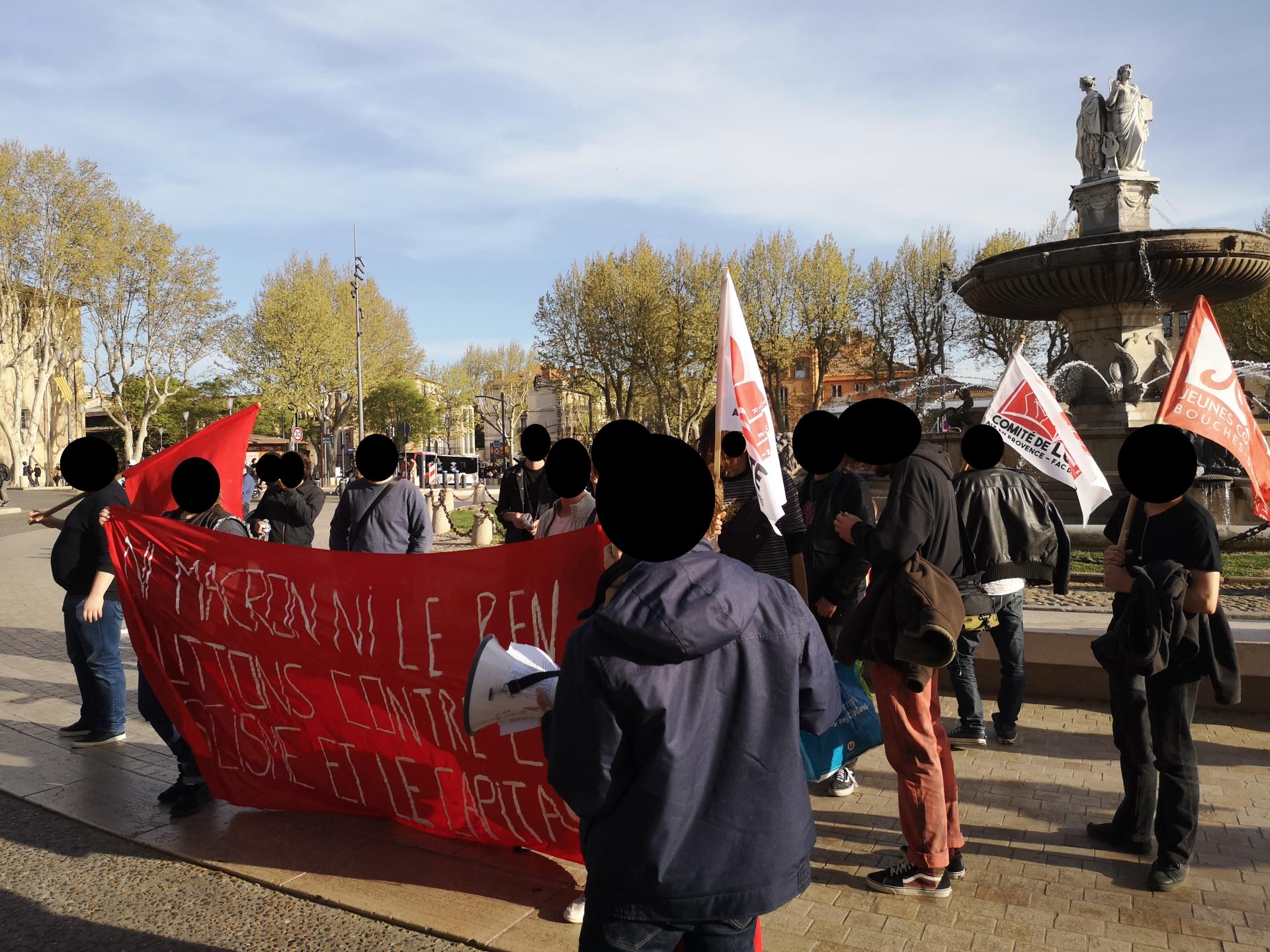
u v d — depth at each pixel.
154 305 48.16
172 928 3.38
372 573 3.93
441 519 21.16
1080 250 12.47
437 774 3.87
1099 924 3.27
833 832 4.14
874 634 3.34
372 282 58.16
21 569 14.98
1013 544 4.97
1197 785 3.48
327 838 4.13
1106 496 6.01
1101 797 4.44
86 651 5.48
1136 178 13.97
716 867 1.92
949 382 28.14
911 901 3.46
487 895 3.56
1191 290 12.86
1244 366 15.38
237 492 5.47
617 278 47.41
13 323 46.28
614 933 1.95
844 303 45.59
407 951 3.20
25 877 3.81
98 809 4.51
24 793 4.72
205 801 4.56
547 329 50.06
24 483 48.44
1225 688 3.45
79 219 45.38
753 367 4.13
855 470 4.40
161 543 4.39
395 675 3.88
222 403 67.75
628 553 1.93
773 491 4.16
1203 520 3.39
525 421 88.00
